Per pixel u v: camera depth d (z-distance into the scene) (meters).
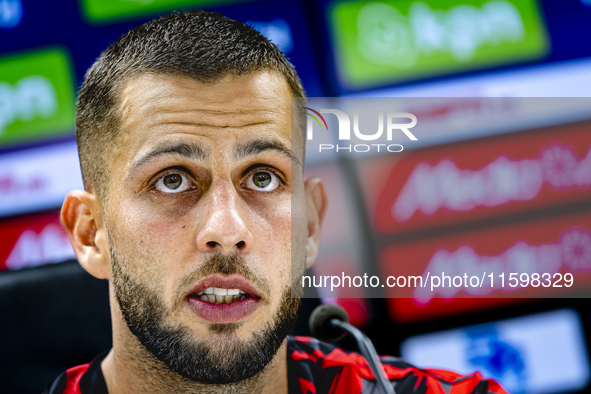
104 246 2.36
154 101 2.20
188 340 2.11
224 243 2.07
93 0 6.12
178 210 2.14
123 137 2.21
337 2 6.21
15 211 5.90
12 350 3.25
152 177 2.16
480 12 6.23
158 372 2.22
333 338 2.30
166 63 2.24
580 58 6.14
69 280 3.38
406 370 2.84
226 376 2.12
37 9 6.09
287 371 2.67
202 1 6.15
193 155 2.16
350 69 6.17
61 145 5.99
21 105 5.99
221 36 2.31
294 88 2.46
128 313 2.19
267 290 2.16
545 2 6.21
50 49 6.05
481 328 5.67
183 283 2.10
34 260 5.84
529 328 5.70
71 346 3.31
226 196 2.14
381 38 6.21
